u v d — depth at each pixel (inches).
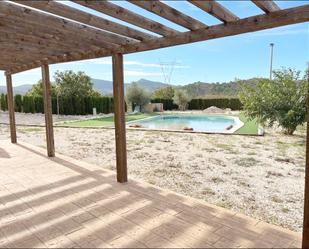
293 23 86.4
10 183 164.2
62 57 200.5
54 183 163.9
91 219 116.3
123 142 161.9
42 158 230.7
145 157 269.3
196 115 807.7
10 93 304.2
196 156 272.4
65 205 131.3
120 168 163.0
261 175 208.4
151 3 90.1
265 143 342.3
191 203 132.0
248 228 106.6
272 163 243.6
